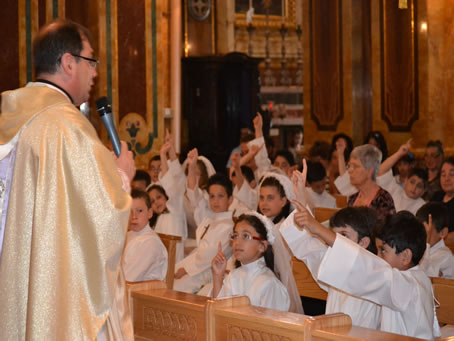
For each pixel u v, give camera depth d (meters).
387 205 4.70
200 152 14.42
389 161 6.27
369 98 12.59
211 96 14.42
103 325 2.29
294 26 18.22
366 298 2.86
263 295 3.41
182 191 6.50
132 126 8.53
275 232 3.61
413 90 12.49
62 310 2.14
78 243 2.17
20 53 7.66
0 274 2.24
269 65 17.70
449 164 5.73
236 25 17.12
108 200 2.16
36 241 2.16
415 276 2.92
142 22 8.59
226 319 2.52
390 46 12.50
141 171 6.91
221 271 3.62
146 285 3.00
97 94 8.30
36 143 2.21
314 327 2.21
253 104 14.88
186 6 15.45
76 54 2.38
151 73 8.66
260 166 7.61
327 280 2.84
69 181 2.19
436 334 3.05
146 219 4.55
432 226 4.30
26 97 2.31
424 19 12.34
